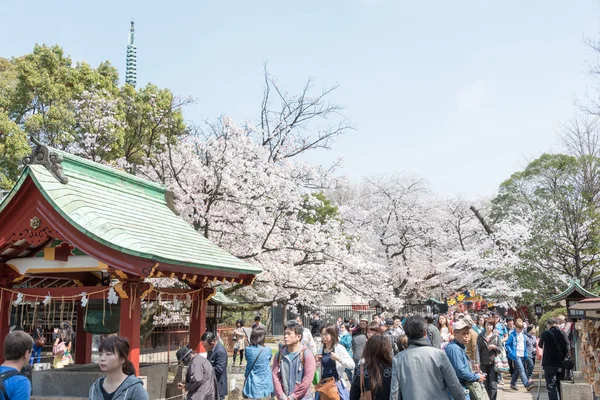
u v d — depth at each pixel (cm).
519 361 1466
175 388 1038
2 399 410
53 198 824
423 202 3966
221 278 1084
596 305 812
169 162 2039
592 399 1077
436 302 2947
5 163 2711
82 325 1103
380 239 3853
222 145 1991
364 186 4750
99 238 800
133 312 847
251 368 904
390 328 1109
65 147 2780
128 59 7262
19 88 2995
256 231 1909
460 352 676
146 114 2992
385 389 564
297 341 706
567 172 3288
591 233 2327
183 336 1808
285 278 2027
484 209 4934
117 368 421
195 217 1892
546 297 2433
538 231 2473
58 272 982
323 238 2083
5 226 855
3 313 928
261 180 1969
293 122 2320
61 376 846
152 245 857
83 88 3097
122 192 1060
